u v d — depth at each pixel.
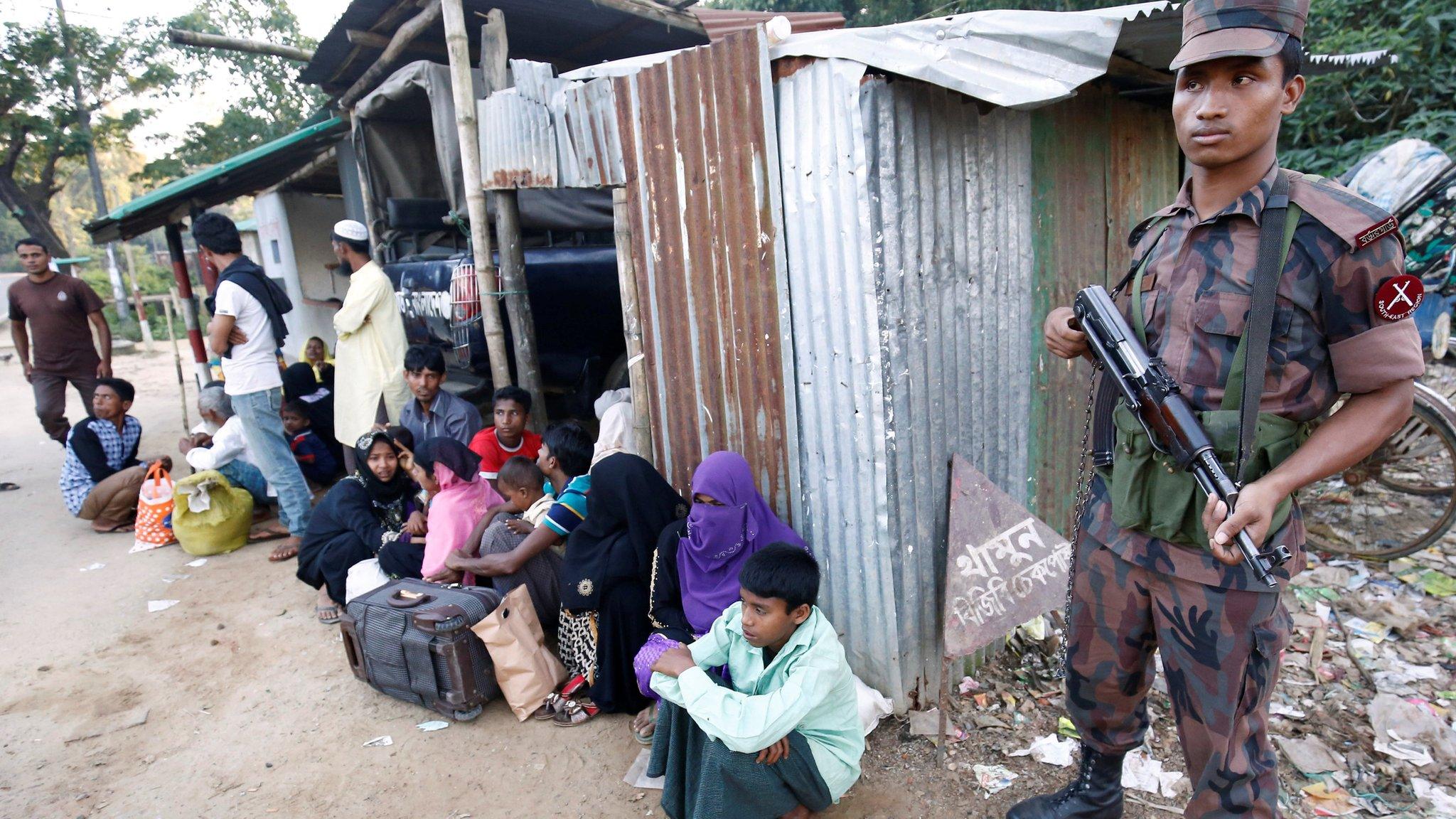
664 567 2.93
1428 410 3.57
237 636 3.94
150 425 9.50
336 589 3.96
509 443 4.36
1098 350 1.82
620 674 3.04
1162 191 3.96
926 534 2.80
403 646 3.11
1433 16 5.53
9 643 4.00
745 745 2.09
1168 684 1.84
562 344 5.58
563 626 3.25
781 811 2.30
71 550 5.32
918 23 2.38
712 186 2.95
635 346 3.49
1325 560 3.93
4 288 26.20
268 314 4.69
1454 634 3.23
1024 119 2.95
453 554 3.50
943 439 2.82
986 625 2.73
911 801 2.51
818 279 2.66
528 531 3.50
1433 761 2.51
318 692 3.40
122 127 20.47
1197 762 1.80
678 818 2.45
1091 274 3.51
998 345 3.00
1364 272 1.44
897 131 2.48
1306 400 1.56
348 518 3.97
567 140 3.58
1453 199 4.16
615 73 3.28
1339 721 2.75
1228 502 1.52
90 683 3.57
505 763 2.87
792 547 2.24
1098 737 2.12
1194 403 1.65
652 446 3.58
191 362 16.12
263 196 9.83
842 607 2.91
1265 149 1.54
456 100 4.41
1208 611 1.70
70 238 49.84
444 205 6.12
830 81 2.47
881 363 2.55
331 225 9.76
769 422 2.99
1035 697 2.98
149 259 34.25
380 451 3.99
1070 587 2.07
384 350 4.91
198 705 3.36
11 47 18.25
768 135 2.67
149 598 4.46
